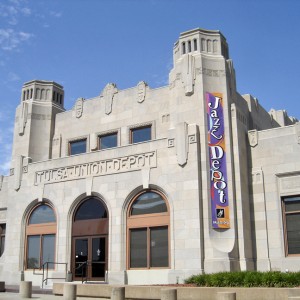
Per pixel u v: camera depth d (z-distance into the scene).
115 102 32.19
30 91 35.28
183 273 24.05
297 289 15.87
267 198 26.25
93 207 28.95
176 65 28.41
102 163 28.83
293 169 25.77
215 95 26.84
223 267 23.33
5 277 30.80
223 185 25.20
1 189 35.31
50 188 30.62
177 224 25.09
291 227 25.39
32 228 30.98
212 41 28.33
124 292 17.75
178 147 26.02
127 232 26.98
